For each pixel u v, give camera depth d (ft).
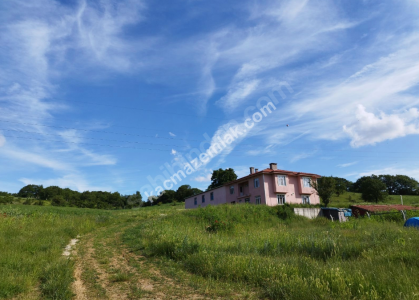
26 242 33.35
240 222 72.02
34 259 26.55
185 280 22.66
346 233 41.27
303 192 124.47
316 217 83.20
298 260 24.04
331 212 88.07
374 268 19.31
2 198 224.33
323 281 16.87
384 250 24.14
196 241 34.17
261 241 34.78
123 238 47.29
